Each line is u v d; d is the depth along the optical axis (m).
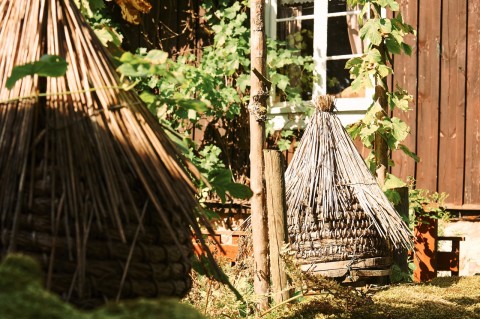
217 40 11.04
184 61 11.34
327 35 11.27
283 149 10.92
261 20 6.07
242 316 5.32
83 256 2.04
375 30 7.71
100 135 2.25
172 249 2.30
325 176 6.41
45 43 2.41
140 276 2.17
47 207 2.08
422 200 9.04
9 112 2.22
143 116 2.46
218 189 3.01
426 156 10.50
